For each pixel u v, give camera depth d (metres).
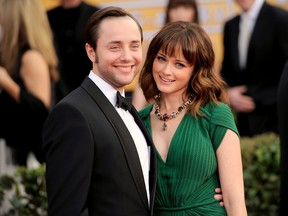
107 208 5.25
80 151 5.15
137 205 5.39
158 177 6.00
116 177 5.29
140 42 5.60
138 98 8.98
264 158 9.27
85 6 11.37
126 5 12.67
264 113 11.32
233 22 11.66
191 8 9.95
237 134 5.97
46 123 5.34
